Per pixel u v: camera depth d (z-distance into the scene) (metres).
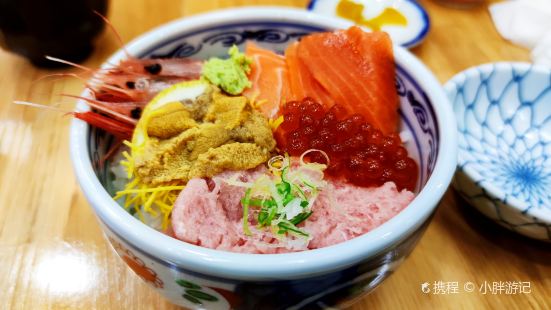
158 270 0.17
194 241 0.18
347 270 0.16
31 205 0.26
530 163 0.29
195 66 0.26
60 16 0.30
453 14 0.39
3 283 0.23
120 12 0.37
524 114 0.31
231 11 0.26
